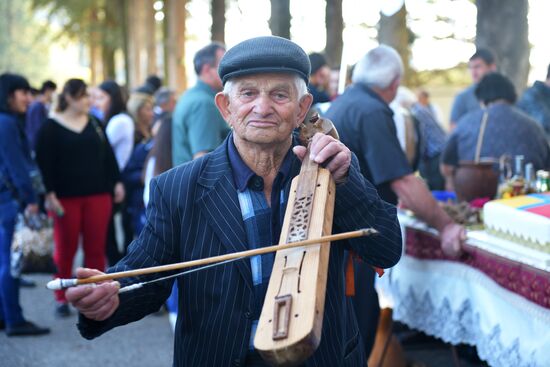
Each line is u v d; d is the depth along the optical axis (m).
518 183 4.20
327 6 12.09
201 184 2.28
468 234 3.80
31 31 59.84
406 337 5.12
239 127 2.21
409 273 4.30
